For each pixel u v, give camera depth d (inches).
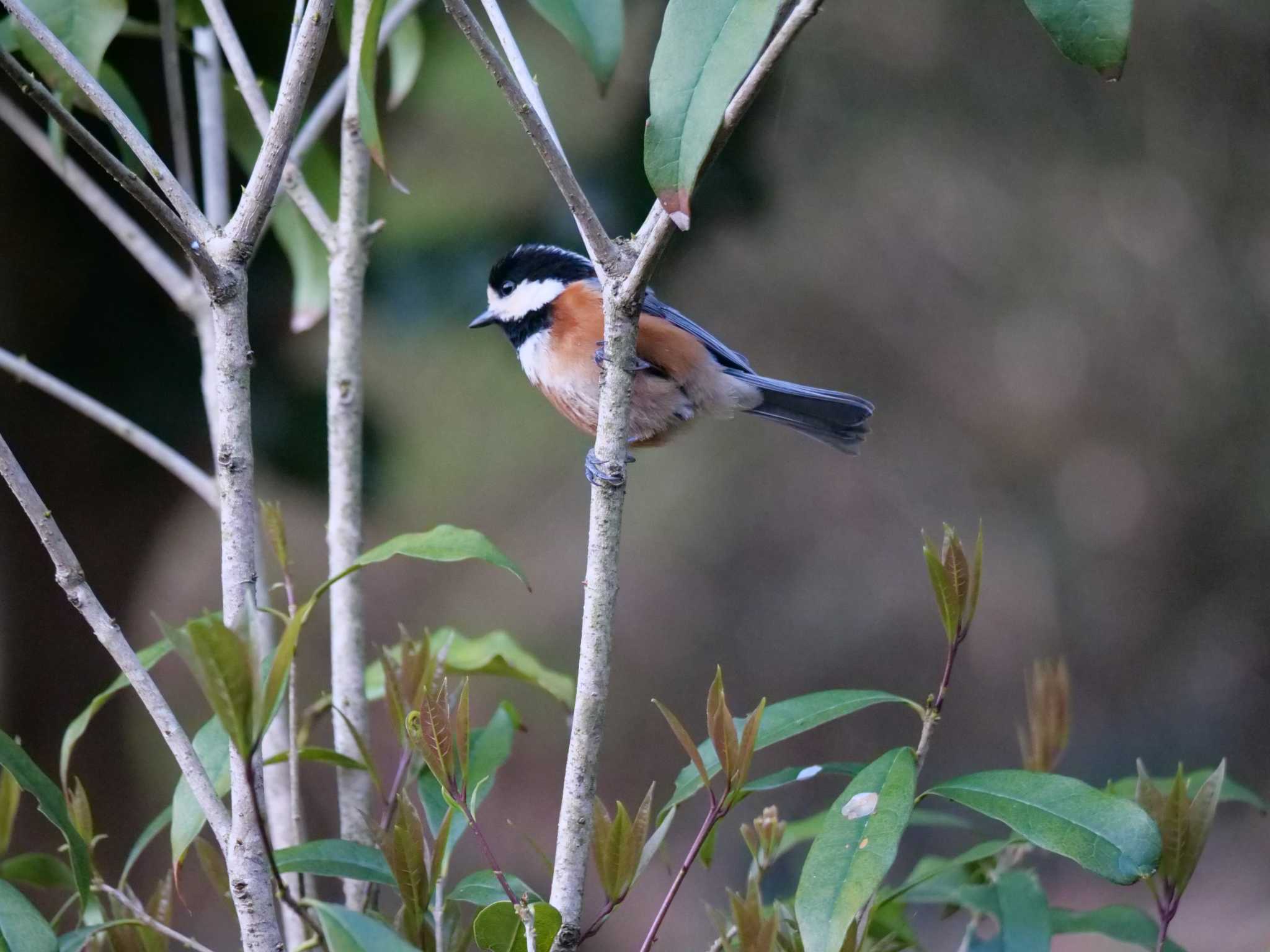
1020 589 714.2
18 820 307.6
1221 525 682.8
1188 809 124.5
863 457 756.0
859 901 101.4
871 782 112.8
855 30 598.2
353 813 152.6
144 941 130.7
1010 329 689.6
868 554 749.3
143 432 181.5
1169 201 632.4
